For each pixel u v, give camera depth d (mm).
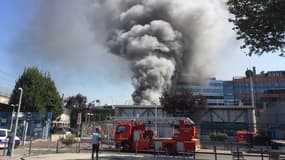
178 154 23609
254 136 36406
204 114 48906
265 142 35219
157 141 24078
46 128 37156
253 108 48031
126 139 26031
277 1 13742
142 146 25328
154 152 22609
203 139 42688
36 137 36000
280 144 34406
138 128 26078
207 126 47562
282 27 14203
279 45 15172
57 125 61438
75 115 70750
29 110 45406
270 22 14320
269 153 19766
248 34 15664
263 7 14703
